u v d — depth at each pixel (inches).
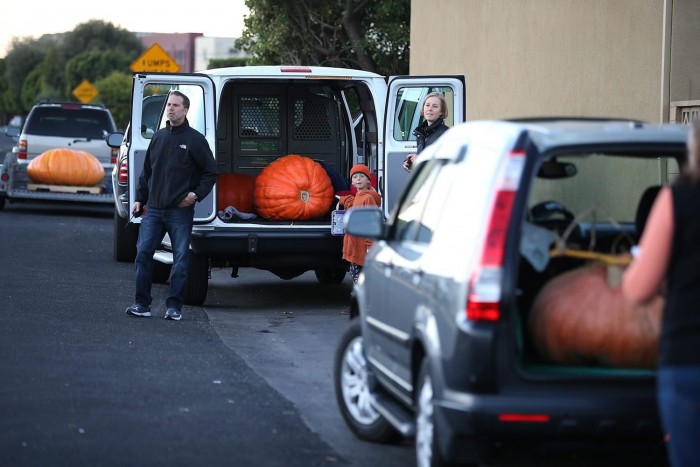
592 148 214.2
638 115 501.4
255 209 508.7
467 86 732.7
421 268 237.6
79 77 3991.1
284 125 544.4
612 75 526.9
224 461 259.8
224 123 538.6
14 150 968.3
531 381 207.0
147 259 461.1
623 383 208.4
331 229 483.8
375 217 276.2
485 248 208.2
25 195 936.9
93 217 985.5
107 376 344.5
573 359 217.6
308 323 468.1
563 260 244.2
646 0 493.4
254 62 1022.4
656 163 384.5
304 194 493.7
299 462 261.7
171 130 454.6
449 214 235.3
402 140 492.1
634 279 174.1
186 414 302.0
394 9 950.4
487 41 694.5
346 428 296.7
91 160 944.3
